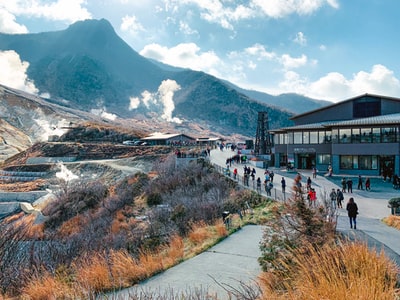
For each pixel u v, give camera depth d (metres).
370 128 42.88
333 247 6.74
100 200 38.22
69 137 120.38
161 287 8.42
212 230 16.70
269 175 36.28
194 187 35.34
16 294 8.14
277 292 6.03
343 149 44.28
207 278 9.16
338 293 4.47
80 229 28.05
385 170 42.06
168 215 23.84
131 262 10.16
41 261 9.91
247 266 10.30
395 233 14.70
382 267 5.56
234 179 36.66
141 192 39.25
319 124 51.62
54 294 7.29
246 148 79.19
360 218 20.59
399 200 21.61
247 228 17.25
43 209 40.00
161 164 50.19
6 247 9.58
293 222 8.40
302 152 50.31
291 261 6.96
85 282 7.94
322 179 39.69
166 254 12.78
